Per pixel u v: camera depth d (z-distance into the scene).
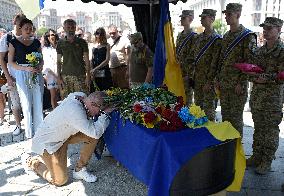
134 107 3.50
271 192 3.73
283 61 3.81
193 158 2.86
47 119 3.80
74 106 3.68
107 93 4.28
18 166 4.53
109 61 6.73
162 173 2.93
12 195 3.77
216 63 4.79
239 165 3.34
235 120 4.55
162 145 2.92
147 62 5.18
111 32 7.14
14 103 5.71
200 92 5.37
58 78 5.80
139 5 6.11
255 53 4.11
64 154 3.94
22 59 5.18
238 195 3.67
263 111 4.09
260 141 4.26
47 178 4.00
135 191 3.83
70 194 3.79
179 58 5.79
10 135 5.80
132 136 3.38
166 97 3.93
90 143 3.95
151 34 5.99
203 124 3.19
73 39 5.57
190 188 2.90
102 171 4.38
